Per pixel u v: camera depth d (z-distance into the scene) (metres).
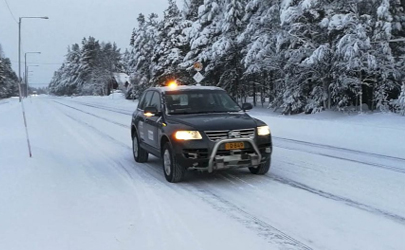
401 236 4.71
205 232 4.90
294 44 25.47
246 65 28.25
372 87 25.25
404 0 25.36
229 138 7.13
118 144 13.38
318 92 26.09
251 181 7.56
